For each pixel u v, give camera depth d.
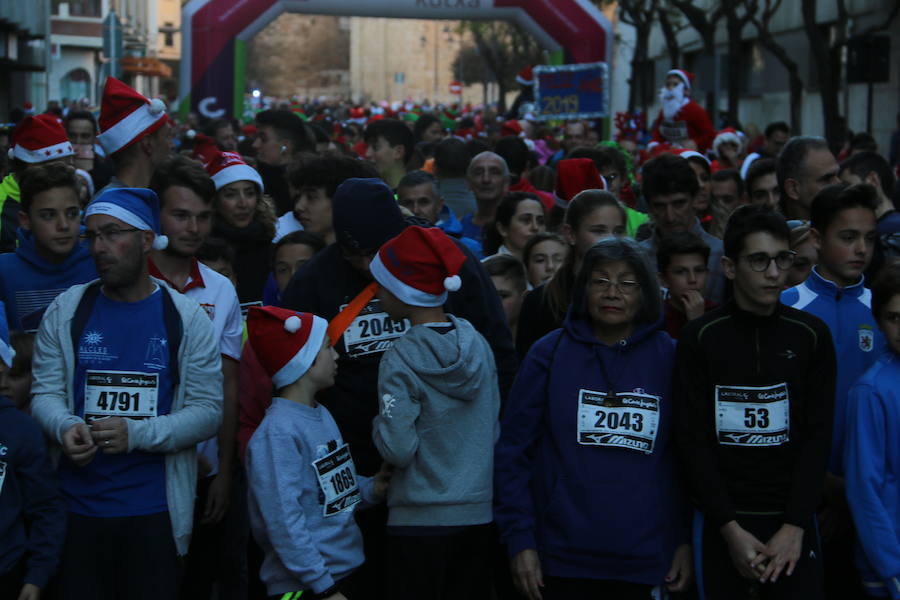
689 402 4.67
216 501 5.41
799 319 4.72
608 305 4.71
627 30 54.59
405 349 4.61
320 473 4.65
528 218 7.27
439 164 9.68
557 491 4.75
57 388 4.68
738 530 4.55
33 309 5.52
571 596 4.75
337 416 4.99
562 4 24.81
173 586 4.75
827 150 6.46
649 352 4.80
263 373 5.15
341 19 109.19
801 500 4.57
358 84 98.25
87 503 4.66
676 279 5.69
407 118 26.59
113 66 24.53
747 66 37.59
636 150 19.56
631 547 4.64
